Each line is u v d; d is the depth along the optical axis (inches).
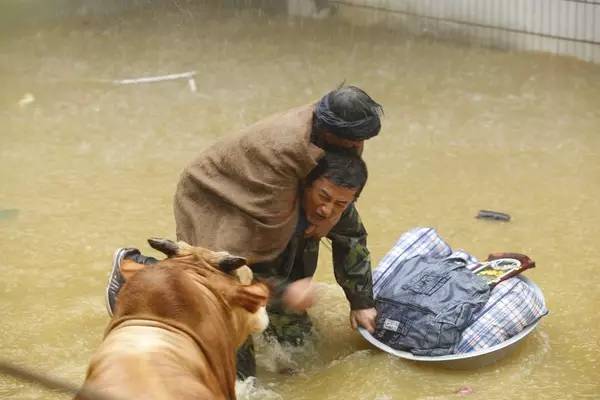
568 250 272.8
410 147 353.1
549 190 314.0
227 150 204.7
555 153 344.5
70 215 300.8
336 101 196.5
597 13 431.8
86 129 377.4
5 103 406.3
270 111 393.4
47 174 333.7
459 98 402.3
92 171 336.8
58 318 239.1
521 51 457.7
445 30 481.4
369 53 466.6
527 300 214.5
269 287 184.4
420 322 212.1
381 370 210.5
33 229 290.7
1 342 226.2
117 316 141.0
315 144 199.6
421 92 410.9
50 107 402.3
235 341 151.7
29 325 235.3
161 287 141.4
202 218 206.2
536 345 223.0
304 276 217.0
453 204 305.4
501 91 408.5
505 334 210.7
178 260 154.4
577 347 223.0
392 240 280.1
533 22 451.5
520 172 329.1
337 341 228.2
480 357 208.2
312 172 198.4
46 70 448.1
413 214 298.2
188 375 131.6
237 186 202.4
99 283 258.7
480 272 224.5
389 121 378.0
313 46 479.8
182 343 136.4
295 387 207.9
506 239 280.5
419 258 227.6
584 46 439.8
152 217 299.6
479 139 358.9
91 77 439.2
